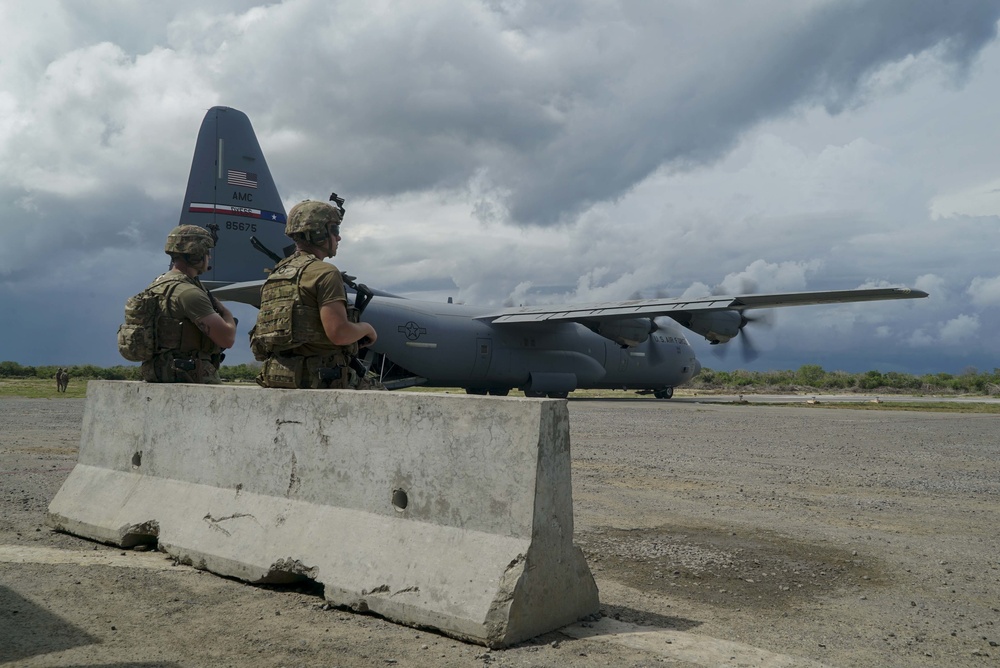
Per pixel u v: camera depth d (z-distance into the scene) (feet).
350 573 10.79
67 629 9.58
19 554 13.51
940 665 9.10
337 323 12.82
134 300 15.83
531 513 9.61
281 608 10.73
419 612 9.86
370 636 9.59
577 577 10.30
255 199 73.51
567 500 10.15
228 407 13.55
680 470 27.35
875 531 17.34
